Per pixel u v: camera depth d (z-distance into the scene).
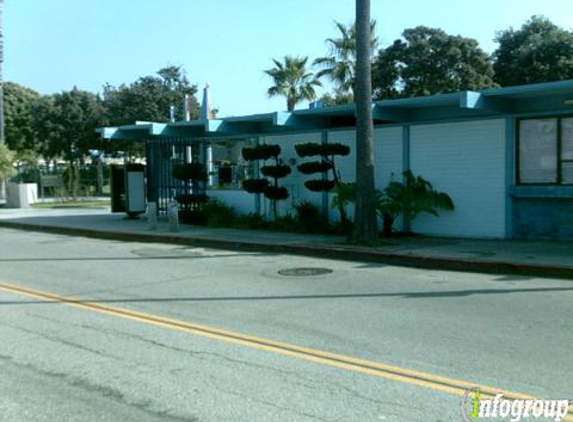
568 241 13.98
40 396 5.25
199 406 4.96
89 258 13.78
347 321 7.66
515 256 11.95
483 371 5.69
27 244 16.75
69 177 36.66
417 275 11.08
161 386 5.43
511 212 14.80
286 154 19.39
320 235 16.62
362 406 4.89
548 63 41.62
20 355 6.39
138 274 11.49
